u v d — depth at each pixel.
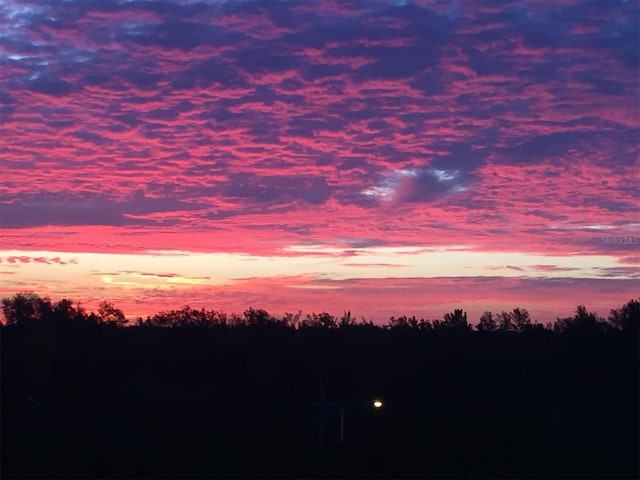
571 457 35.84
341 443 37.31
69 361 39.78
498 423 38.59
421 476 34.25
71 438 36.16
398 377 45.88
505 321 55.66
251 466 34.53
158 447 36.19
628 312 49.69
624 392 41.59
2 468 32.25
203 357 46.62
